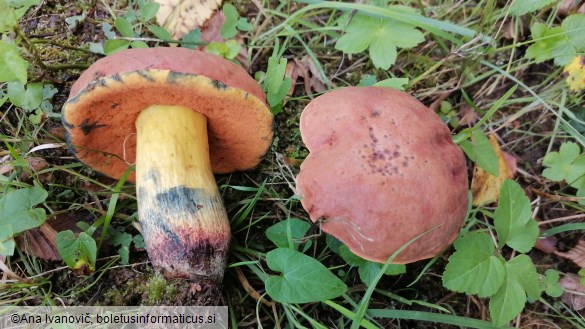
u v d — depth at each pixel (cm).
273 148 28
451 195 20
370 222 19
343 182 19
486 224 26
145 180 20
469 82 30
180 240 20
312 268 20
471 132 26
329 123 21
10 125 25
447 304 25
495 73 31
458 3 31
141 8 28
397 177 19
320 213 20
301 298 20
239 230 25
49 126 25
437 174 20
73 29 28
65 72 26
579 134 28
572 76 28
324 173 20
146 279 22
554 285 24
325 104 22
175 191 20
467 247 21
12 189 23
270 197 26
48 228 23
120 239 23
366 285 24
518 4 26
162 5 30
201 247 20
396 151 19
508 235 22
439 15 32
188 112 21
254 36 31
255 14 31
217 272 20
